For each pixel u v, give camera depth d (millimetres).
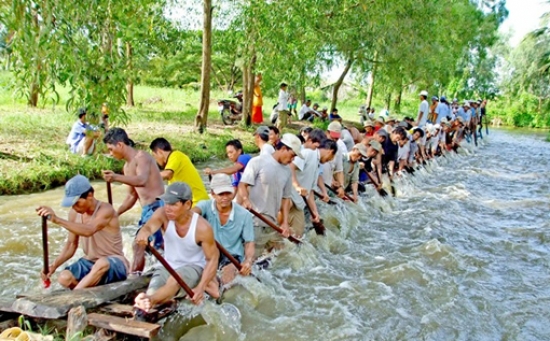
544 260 7457
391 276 6344
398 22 18859
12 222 7621
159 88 33375
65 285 4871
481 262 7145
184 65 34531
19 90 6949
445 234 8438
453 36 24938
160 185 5777
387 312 5434
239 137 16141
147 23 7992
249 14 14156
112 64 6891
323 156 7488
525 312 5648
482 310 5633
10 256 6496
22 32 6387
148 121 17078
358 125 25297
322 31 15648
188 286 4562
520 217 10078
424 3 19109
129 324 4086
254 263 5887
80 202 4688
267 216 6480
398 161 12727
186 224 4559
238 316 4930
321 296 5711
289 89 21531
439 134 17281
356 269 6664
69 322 4043
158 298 4387
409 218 9430
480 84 44906
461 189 12570
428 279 6309
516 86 44906
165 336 4520
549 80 38531
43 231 4664
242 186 6375
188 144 13531
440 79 28000
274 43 14422
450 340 4965
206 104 15562
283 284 5930
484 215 10180
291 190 6656
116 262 4914
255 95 20719
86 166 10289
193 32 17375
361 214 9219
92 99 6910
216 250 4680
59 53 6453
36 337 3953
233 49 17641
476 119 23984
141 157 5664
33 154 10602
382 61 21500
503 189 13250
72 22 6570
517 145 25969
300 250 6621
